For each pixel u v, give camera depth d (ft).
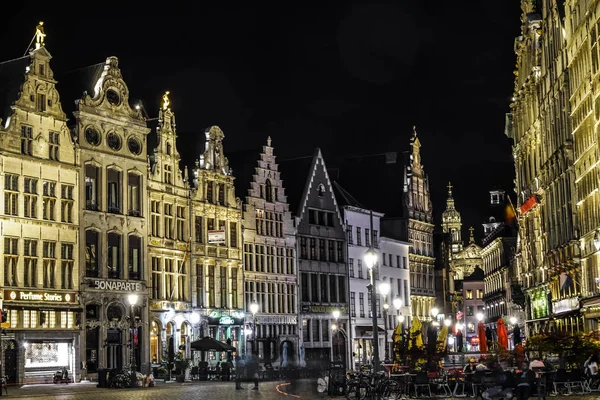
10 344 197.77
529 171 295.69
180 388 182.60
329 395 146.61
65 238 214.07
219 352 260.21
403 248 379.76
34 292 203.72
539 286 281.95
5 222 199.52
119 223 229.04
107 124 228.43
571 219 234.58
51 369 206.69
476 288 581.53
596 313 203.82
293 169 326.03
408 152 399.44
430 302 404.98
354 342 333.01
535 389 125.39
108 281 223.51
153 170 242.78
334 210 330.95
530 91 283.38
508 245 451.53
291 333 298.35
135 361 229.66
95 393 163.32
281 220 298.76
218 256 264.93
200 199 259.80
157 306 239.09
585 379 139.95
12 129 203.31
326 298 319.88
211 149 268.00
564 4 230.27
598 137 199.11
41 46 213.25
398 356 166.40
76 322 213.87
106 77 229.66
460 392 145.48
